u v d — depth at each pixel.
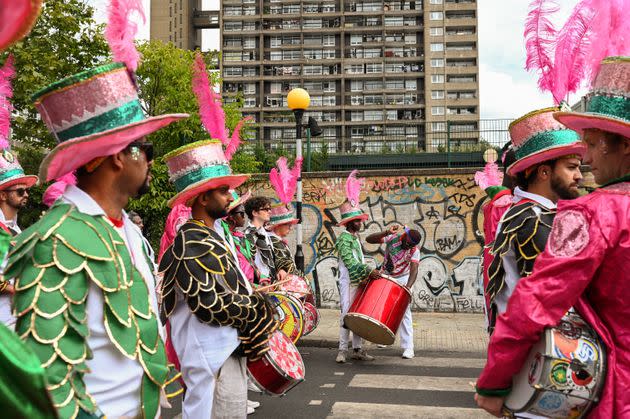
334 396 6.36
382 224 12.45
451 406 5.95
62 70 11.09
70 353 1.89
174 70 13.05
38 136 10.71
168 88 13.01
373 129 108.69
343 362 8.11
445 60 110.00
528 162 3.05
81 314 1.96
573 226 1.93
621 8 2.15
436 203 12.27
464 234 12.16
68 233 2.00
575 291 1.89
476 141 14.16
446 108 109.38
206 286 3.35
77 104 2.09
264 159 15.16
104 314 2.04
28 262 1.94
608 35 2.15
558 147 2.94
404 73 110.00
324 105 109.38
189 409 3.46
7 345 1.21
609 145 2.00
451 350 8.84
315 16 110.44
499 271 2.91
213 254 3.42
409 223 12.35
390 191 12.45
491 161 6.43
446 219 12.23
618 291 1.89
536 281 1.94
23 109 10.41
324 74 109.81
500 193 4.67
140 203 13.22
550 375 1.92
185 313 3.55
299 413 5.76
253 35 110.31
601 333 1.95
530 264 2.79
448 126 14.09
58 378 1.85
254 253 6.64
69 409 1.84
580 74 2.85
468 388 6.63
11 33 1.38
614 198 1.91
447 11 110.38
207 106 4.54
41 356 1.84
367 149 15.90
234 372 3.57
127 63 2.21
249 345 3.51
